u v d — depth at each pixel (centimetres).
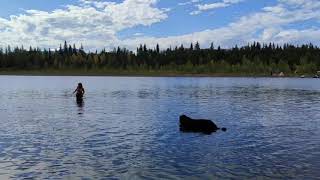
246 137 3114
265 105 5881
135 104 5994
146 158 2414
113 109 5238
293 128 3594
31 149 2648
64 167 2214
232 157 2442
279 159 2392
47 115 4534
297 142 2916
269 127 3650
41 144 2812
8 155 2477
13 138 3036
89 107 5500
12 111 4959
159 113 4778
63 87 11256
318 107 5594
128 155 2491
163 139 3019
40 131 3375
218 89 10556
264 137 3117
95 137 3100
